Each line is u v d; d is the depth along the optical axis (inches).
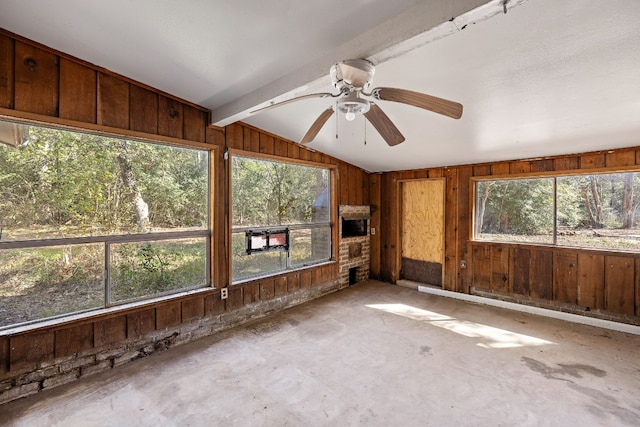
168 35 79.7
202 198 130.6
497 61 76.9
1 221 87.0
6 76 83.8
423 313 155.9
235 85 105.7
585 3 55.6
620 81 81.0
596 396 87.0
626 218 137.0
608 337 126.7
